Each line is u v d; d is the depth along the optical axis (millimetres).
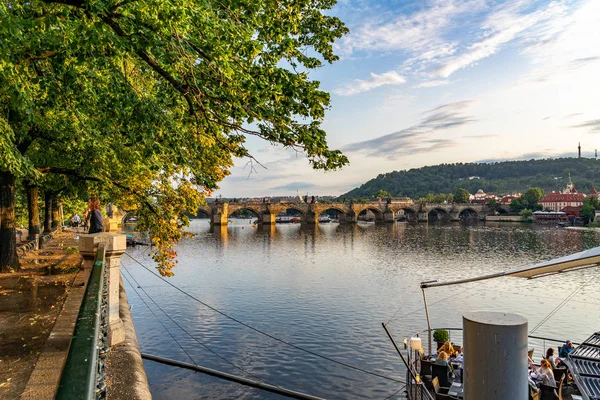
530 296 46875
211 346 29594
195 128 11898
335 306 41312
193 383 23609
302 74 10086
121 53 9766
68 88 11398
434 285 14945
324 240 112750
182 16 7859
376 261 73312
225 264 67938
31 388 7055
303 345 30156
